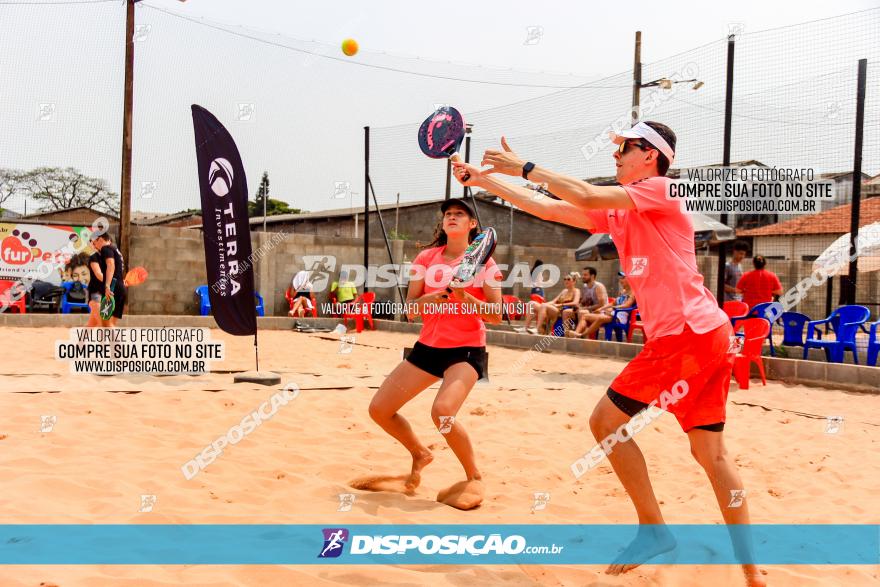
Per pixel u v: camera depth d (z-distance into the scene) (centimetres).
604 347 1090
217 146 713
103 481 367
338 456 450
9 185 1487
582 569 286
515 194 305
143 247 1588
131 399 605
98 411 551
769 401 738
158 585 248
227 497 360
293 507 352
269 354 1050
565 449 495
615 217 294
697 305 272
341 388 703
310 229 3002
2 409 541
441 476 421
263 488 380
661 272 275
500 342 1283
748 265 1758
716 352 270
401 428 380
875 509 376
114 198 1556
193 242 1631
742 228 1867
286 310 1681
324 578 265
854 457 487
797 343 977
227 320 737
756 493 405
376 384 735
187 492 361
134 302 1582
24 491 346
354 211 2888
